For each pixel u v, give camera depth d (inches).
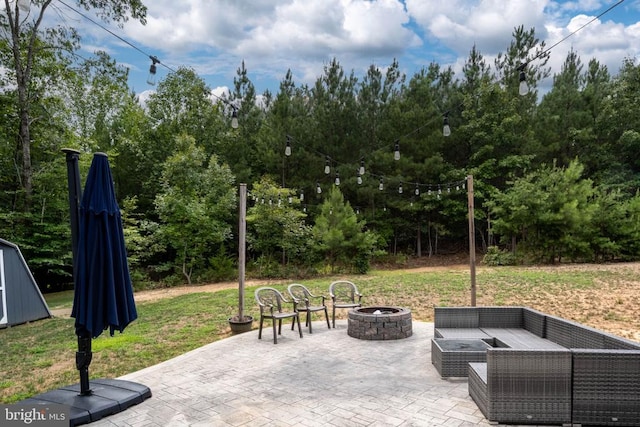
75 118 778.8
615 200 764.0
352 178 813.9
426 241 994.1
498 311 213.0
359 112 866.8
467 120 887.1
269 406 145.6
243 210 284.7
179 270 689.0
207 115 876.6
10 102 605.6
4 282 359.3
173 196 666.2
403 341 234.2
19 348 273.1
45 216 601.3
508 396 127.0
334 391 159.0
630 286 429.4
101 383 164.4
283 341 239.9
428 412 136.9
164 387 167.5
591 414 124.0
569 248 717.9
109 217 146.3
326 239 666.2
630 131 888.3
